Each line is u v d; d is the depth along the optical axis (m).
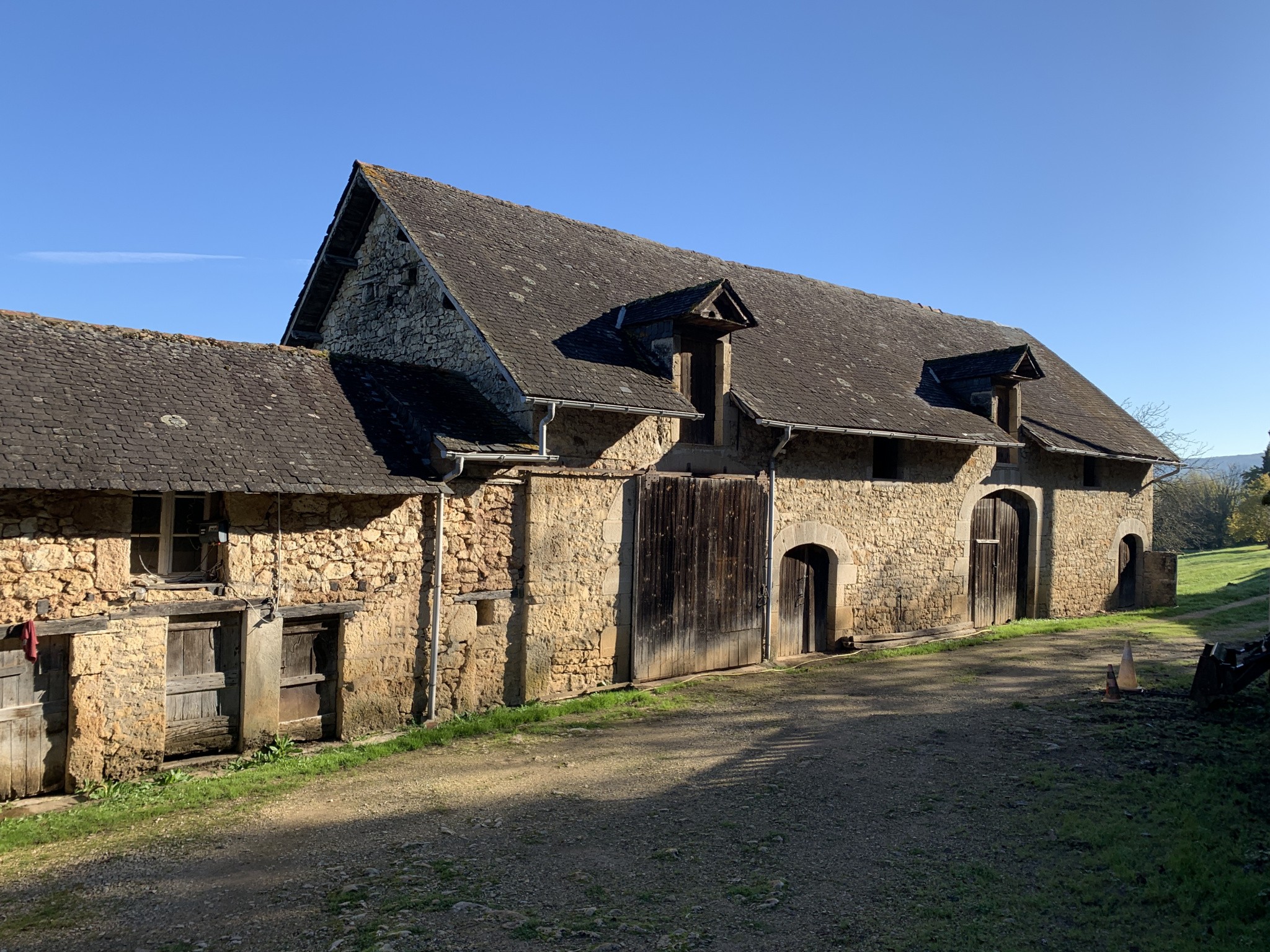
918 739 8.55
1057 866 5.55
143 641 7.54
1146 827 6.04
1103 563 18.12
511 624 9.99
